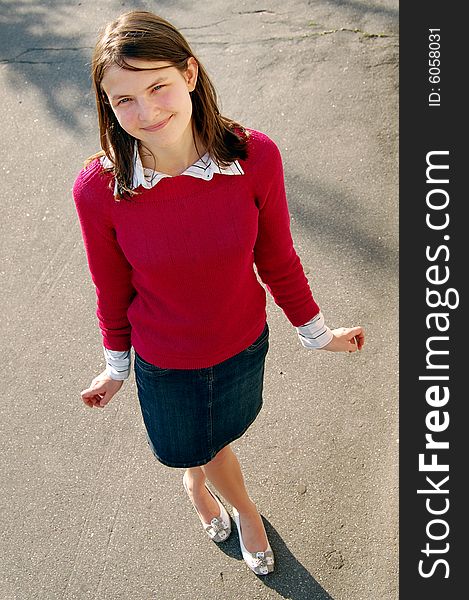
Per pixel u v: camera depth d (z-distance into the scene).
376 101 3.88
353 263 3.29
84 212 1.75
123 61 1.53
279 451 2.79
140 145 1.68
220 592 2.49
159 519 2.68
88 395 2.17
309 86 4.02
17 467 2.88
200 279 1.79
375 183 3.55
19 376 3.15
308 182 3.60
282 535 2.58
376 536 2.54
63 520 2.71
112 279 1.90
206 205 1.71
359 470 2.71
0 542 2.68
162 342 1.93
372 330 3.07
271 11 4.45
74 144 4.03
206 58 4.26
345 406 2.88
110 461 2.85
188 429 2.06
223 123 1.73
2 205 3.80
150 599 2.50
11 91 4.36
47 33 4.66
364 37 4.19
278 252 1.95
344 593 2.43
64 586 2.56
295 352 3.06
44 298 3.40
